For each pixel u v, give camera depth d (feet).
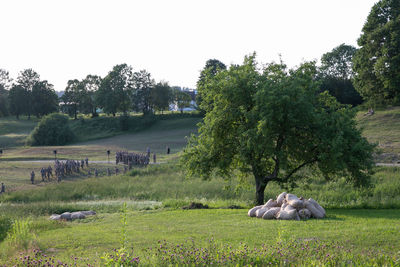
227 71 77.30
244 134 66.69
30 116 500.74
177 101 435.53
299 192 96.43
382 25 199.11
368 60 201.67
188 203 78.95
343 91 288.51
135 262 26.91
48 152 248.11
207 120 78.33
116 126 380.99
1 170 173.17
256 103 67.41
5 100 502.79
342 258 28.30
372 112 199.72
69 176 157.69
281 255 28.84
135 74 431.43
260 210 56.24
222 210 66.23
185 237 41.73
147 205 82.58
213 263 27.53
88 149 259.19
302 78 73.26
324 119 68.95
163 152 230.68
